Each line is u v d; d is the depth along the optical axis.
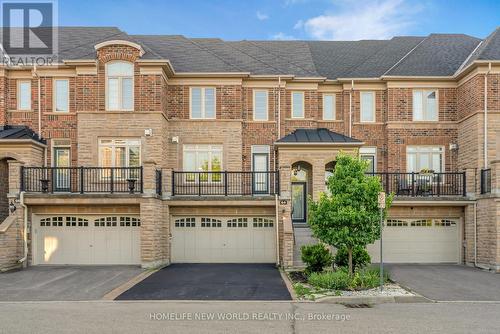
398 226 20.50
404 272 17.02
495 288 13.78
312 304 11.61
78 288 13.77
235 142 21.94
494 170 17.95
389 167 22.12
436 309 10.98
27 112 21.44
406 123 22.22
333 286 13.16
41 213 18.98
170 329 9.01
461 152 21.64
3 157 19.67
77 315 10.28
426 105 22.45
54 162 21.25
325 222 13.29
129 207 19.05
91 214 19.16
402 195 20.36
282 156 19.98
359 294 12.36
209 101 22.20
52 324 9.44
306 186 21.94
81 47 22.28
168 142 21.73
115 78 20.66
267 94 22.66
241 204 19.61
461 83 21.75
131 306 11.37
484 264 18.36
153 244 18.02
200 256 20.14
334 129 23.00
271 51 25.44
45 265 18.88
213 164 21.94
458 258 20.30
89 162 20.38
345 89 22.98
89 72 20.61
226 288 13.66
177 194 21.19
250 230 20.25
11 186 18.28
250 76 22.28
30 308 11.14
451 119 22.27
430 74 22.44
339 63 24.88
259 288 13.63
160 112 20.44
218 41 26.02
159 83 20.50
